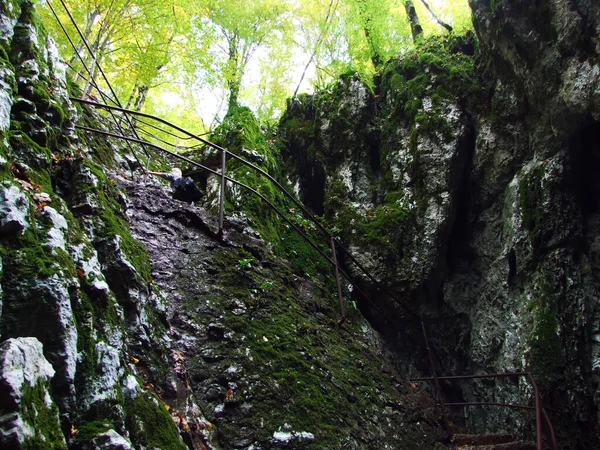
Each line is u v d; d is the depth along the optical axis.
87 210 3.57
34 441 1.77
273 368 4.14
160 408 2.80
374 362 5.75
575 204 6.04
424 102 7.63
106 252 3.43
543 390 5.46
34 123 3.48
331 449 3.75
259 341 4.34
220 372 3.82
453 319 7.05
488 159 6.93
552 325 5.64
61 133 4.00
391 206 7.36
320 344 5.04
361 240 7.14
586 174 6.12
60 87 4.32
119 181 5.56
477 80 7.35
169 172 7.50
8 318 2.21
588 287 5.74
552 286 5.80
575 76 5.37
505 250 6.55
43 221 2.74
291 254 6.66
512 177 6.74
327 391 4.34
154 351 3.37
